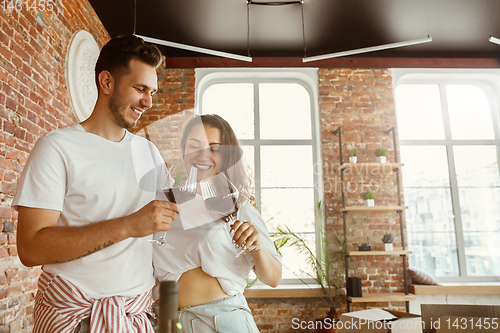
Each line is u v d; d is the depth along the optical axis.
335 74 4.54
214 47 4.25
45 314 0.90
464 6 3.53
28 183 0.89
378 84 4.54
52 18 2.66
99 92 1.04
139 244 0.98
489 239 4.51
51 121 2.63
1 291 2.00
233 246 0.96
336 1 3.42
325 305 4.01
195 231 0.92
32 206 0.88
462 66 4.63
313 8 3.51
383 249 4.18
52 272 0.94
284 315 3.98
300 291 3.93
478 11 3.62
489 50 4.46
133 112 1.03
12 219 2.14
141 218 0.80
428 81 4.88
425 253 4.47
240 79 4.75
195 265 0.95
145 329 0.94
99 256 0.93
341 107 4.47
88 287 0.92
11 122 2.14
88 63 3.22
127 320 0.91
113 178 0.96
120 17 3.61
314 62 4.55
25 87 2.29
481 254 4.48
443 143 4.72
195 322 0.92
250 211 1.12
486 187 4.62
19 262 2.20
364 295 3.93
